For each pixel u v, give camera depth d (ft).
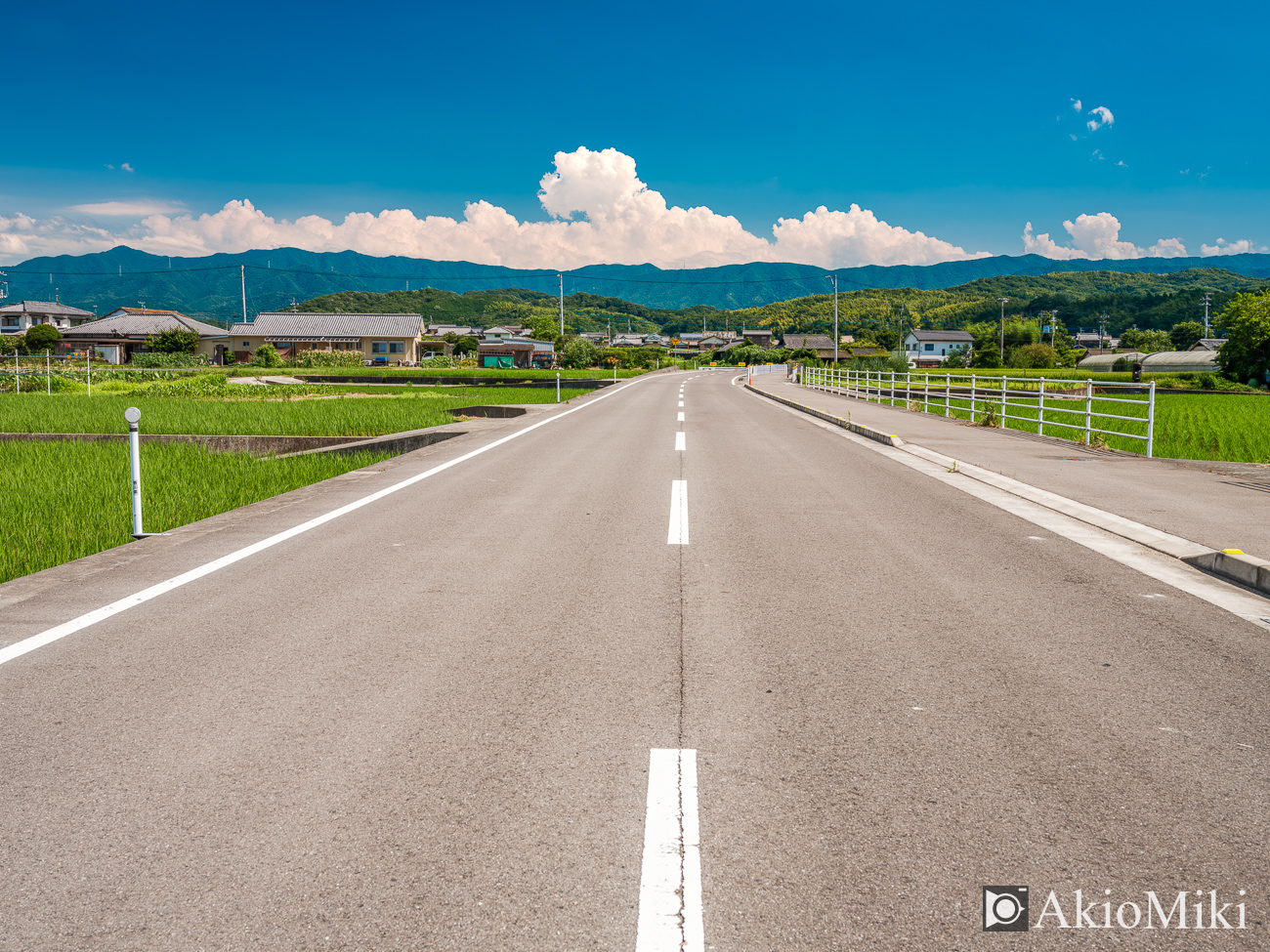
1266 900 7.08
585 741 9.94
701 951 6.42
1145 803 8.55
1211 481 31.32
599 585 17.12
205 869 7.46
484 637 13.83
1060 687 11.59
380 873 7.39
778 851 7.70
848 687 11.59
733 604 15.69
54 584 17.26
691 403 90.12
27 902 7.03
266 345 252.42
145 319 268.00
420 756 9.58
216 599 16.15
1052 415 69.87
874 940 6.56
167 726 10.37
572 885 7.23
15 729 10.30
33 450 40.91
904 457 40.70
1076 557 19.62
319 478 34.60
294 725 10.39
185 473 33.37
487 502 27.50
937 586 16.99
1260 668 12.39
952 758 9.50
